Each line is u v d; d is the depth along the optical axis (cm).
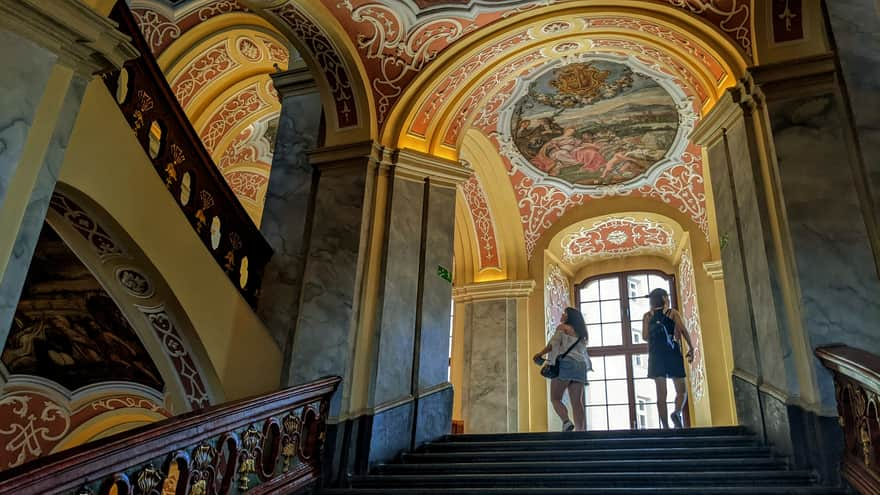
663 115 1017
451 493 470
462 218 1231
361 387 632
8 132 371
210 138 1089
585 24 712
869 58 427
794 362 518
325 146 731
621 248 1300
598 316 1316
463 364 1165
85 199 473
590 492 440
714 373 1048
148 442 362
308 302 669
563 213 1236
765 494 411
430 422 674
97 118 485
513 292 1188
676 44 697
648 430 605
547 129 1084
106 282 555
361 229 682
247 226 682
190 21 908
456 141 793
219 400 596
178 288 555
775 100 582
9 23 384
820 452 470
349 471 582
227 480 434
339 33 684
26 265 369
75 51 412
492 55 752
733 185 630
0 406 712
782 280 544
